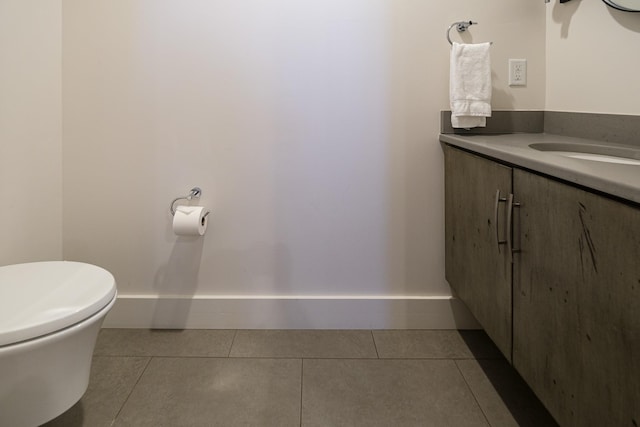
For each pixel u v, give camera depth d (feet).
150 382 5.43
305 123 6.53
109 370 5.68
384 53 6.41
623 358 2.74
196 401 5.08
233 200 6.66
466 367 5.75
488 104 6.04
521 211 4.14
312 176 6.61
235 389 5.31
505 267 4.51
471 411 4.90
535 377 3.94
